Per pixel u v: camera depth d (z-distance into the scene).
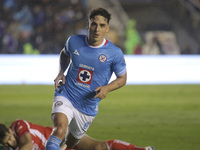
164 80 59.62
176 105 35.06
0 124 13.23
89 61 13.23
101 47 13.20
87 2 77.88
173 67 60.16
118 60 13.36
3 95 40.19
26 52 65.31
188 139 20.62
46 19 71.50
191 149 18.31
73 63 13.49
